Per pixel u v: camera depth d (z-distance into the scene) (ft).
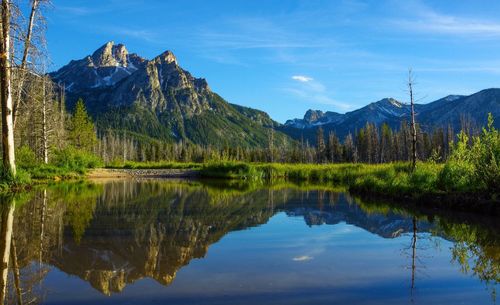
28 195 57.62
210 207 48.78
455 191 50.37
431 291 17.92
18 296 16.85
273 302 16.28
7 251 24.32
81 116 199.21
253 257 23.71
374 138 325.01
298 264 22.09
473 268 21.76
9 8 56.18
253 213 43.47
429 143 260.21
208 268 21.24
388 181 66.44
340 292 17.61
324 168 134.82
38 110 113.29
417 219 39.47
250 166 143.64
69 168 122.83
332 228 34.17
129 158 431.84
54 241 27.30
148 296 16.88
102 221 36.27
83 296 16.85
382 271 20.94
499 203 41.93
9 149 61.46
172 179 132.46
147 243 27.12
